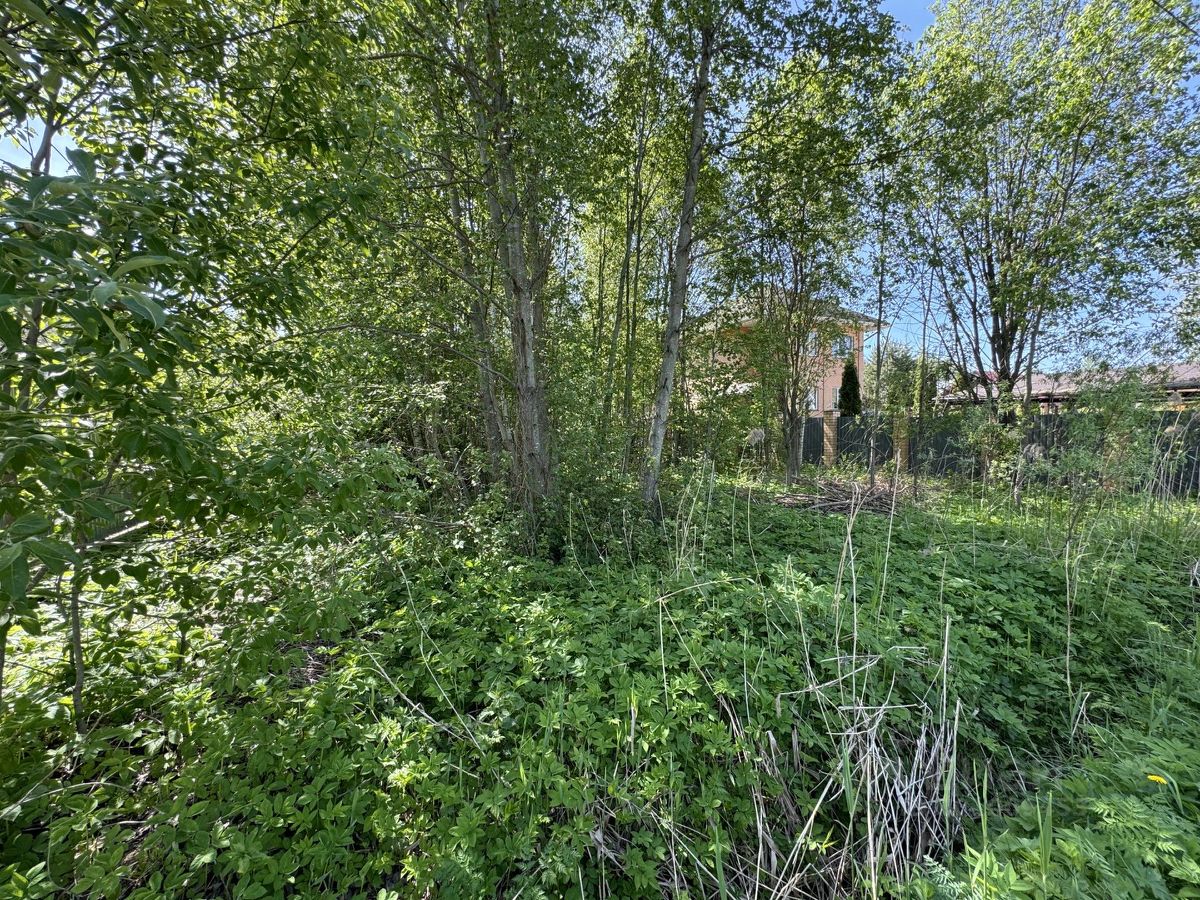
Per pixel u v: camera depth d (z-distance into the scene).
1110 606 3.72
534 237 5.27
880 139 6.03
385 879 1.96
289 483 1.92
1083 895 1.56
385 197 3.78
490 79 4.54
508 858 1.92
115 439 1.49
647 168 7.25
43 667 2.44
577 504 4.84
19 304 1.12
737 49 5.56
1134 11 6.95
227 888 1.85
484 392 5.55
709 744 2.21
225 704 2.48
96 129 2.21
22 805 1.84
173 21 2.12
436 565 4.09
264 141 2.57
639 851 1.94
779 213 6.64
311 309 3.85
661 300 7.81
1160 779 1.98
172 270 1.77
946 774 2.33
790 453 11.07
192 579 2.34
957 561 4.43
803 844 2.07
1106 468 5.65
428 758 2.18
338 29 2.79
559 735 2.36
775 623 3.06
